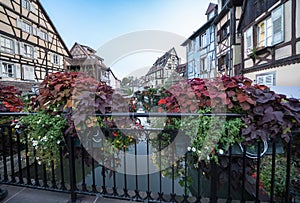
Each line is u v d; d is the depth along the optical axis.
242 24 8.12
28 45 12.09
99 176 2.54
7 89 2.71
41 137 1.47
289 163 1.24
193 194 1.86
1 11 10.10
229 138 1.25
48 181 2.02
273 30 5.76
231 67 9.18
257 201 1.34
